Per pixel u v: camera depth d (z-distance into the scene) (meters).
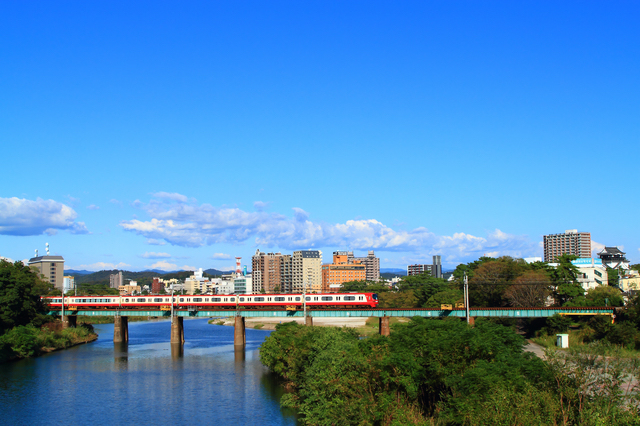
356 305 192.00
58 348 184.38
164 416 95.56
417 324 89.44
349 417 70.25
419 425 62.00
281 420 91.38
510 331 85.88
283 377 124.50
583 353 73.69
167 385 120.81
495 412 54.72
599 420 53.03
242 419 92.56
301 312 193.50
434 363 70.12
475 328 83.44
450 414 62.06
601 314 169.75
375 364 74.44
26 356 163.12
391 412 66.50
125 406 102.75
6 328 173.50
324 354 92.88
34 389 117.50
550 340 157.75
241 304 194.75
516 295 199.00
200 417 94.44
